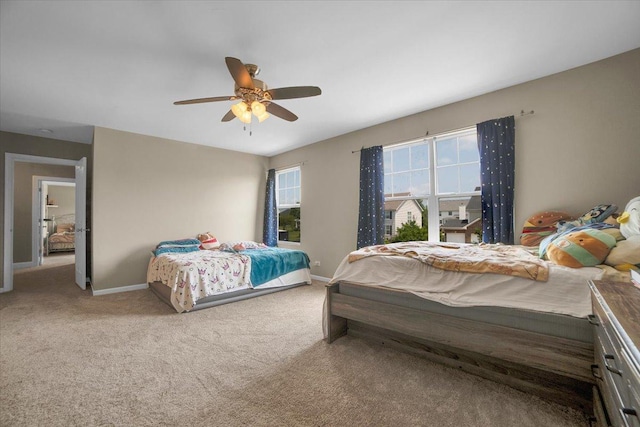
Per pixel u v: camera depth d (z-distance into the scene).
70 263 6.30
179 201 4.68
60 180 6.26
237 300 3.52
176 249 4.23
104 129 3.98
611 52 2.28
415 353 2.08
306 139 4.65
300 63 2.40
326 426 1.39
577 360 1.37
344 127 4.07
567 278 1.45
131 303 3.48
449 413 1.47
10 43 2.07
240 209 5.43
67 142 4.56
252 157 5.63
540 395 1.59
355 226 4.20
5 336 2.48
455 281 1.79
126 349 2.24
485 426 1.38
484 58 2.35
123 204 4.13
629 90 2.26
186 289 3.12
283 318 2.94
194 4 1.72
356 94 2.99
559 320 1.44
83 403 1.58
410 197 3.67
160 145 4.50
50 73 2.50
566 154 2.52
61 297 3.74
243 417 1.46
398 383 1.74
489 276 1.67
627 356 0.68
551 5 1.77
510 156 2.76
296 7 1.76
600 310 1.05
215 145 5.01
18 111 3.35
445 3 1.75
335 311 2.33
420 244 2.66
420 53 2.27
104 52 2.20
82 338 2.45
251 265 3.66
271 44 2.13
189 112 3.44
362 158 3.98
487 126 2.90
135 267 4.22
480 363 1.80
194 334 2.54
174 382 1.78
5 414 1.48
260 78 2.63
